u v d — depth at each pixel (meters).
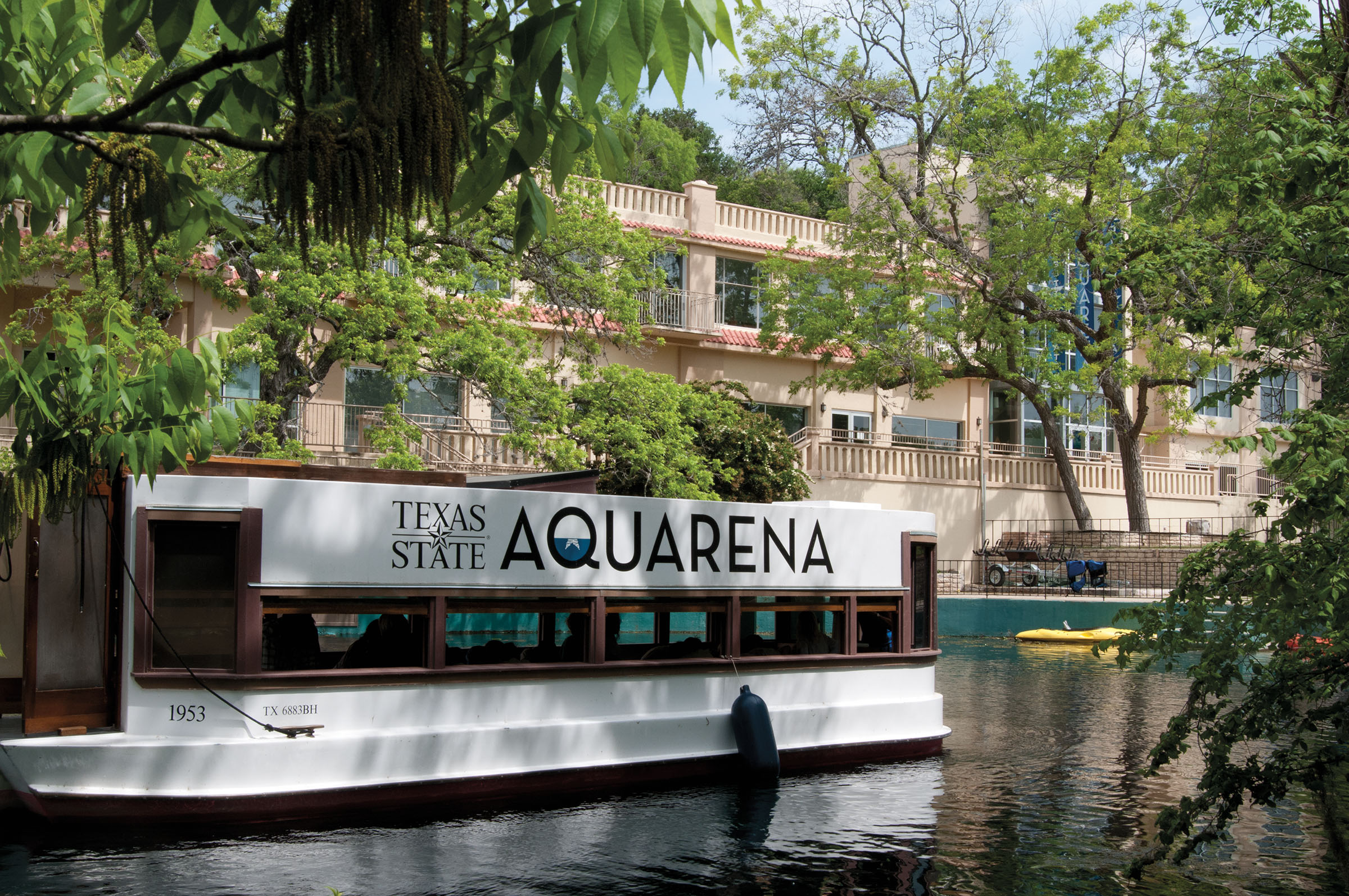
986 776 11.52
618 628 11.48
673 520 11.34
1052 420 35.19
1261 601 6.37
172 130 3.59
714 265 33.53
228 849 8.47
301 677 9.30
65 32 4.51
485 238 18.55
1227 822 7.55
